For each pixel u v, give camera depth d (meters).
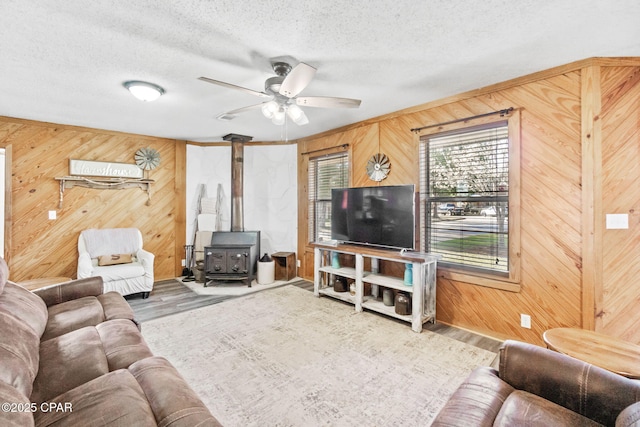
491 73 2.48
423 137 3.24
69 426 0.93
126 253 4.16
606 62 2.18
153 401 1.10
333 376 2.08
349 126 4.04
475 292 2.82
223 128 4.26
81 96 2.96
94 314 2.02
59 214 3.93
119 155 4.39
